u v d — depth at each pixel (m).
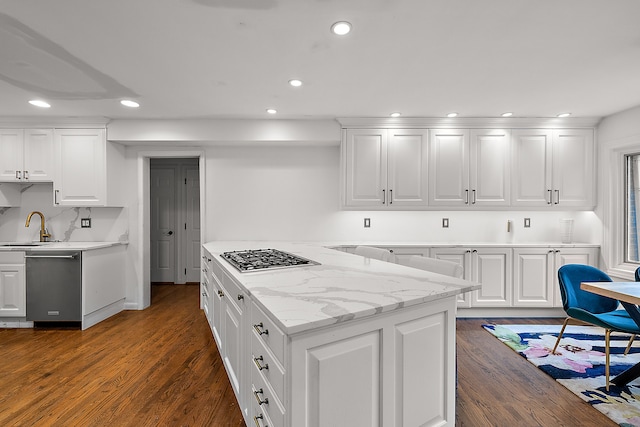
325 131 3.60
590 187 3.56
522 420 1.80
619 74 2.39
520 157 3.57
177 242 5.20
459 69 2.31
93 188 3.50
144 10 1.61
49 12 1.62
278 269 1.78
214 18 1.68
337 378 1.06
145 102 2.98
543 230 3.89
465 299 3.46
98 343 2.84
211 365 2.43
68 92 2.72
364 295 1.25
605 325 2.15
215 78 2.45
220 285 2.22
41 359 2.53
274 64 2.22
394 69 2.31
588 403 1.96
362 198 3.61
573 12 1.64
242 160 3.93
